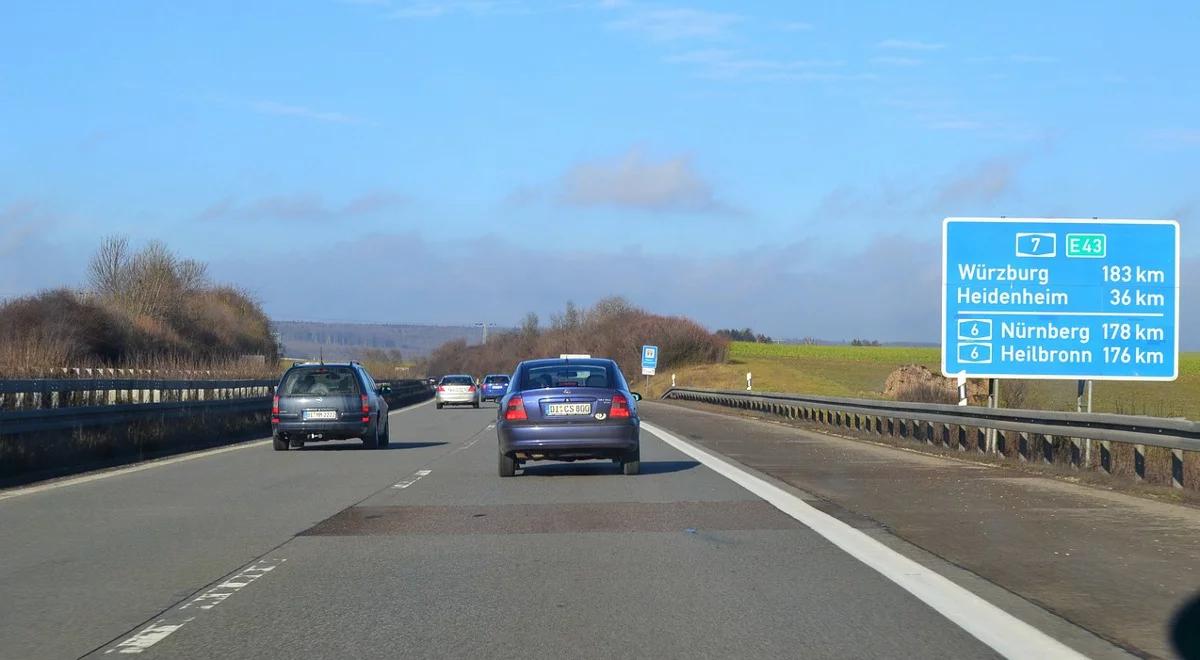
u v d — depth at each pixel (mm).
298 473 17266
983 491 14414
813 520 11688
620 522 11602
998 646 6496
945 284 21812
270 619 7258
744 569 8906
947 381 37688
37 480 16094
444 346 175875
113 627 7070
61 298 59844
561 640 6672
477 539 10477
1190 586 8172
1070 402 28172
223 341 83750
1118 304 21625
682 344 102188
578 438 15961
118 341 62750
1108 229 21672
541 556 9531
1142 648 6445
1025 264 21750
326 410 22156
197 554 9695
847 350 114500
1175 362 21516
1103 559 9281
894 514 12133
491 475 17000
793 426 32938
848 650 6422
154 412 22172
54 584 8414
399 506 13016
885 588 8141
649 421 36656
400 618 7266
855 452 21828
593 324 120938
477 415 43531
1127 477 15688
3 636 6852
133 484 15492
